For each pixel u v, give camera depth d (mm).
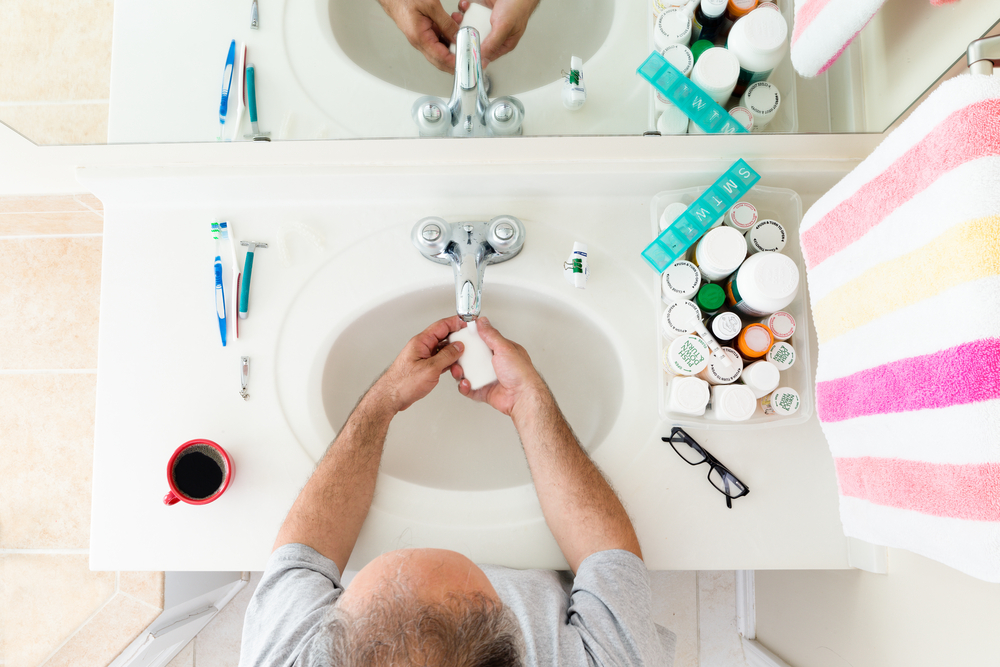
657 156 865
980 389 446
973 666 634
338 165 868
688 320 832
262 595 718
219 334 897
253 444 875
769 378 800
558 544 812
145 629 1109
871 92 829
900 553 761
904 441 546
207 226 915
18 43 830
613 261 922
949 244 460
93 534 853
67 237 1259
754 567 852
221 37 896
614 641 674
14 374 1257
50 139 847
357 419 836
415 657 519
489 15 948
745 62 804
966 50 596
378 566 579
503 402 884
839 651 909
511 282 927
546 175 868
